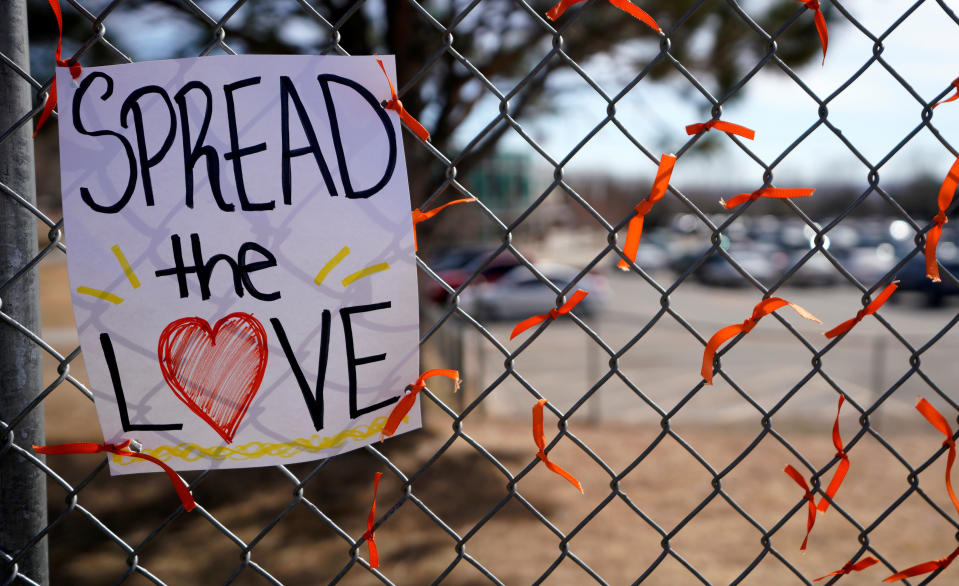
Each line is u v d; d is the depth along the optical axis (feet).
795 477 4.96
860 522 18.12
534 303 58.18
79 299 3.77
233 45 16.99
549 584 14.32
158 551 15.64
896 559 16.07
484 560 15.34
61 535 16.43
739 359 44.42
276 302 3.97
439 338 36.58
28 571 4.01
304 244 3.98
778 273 85.87
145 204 3.81
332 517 17.25
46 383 31.53
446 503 18.31
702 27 17.60
